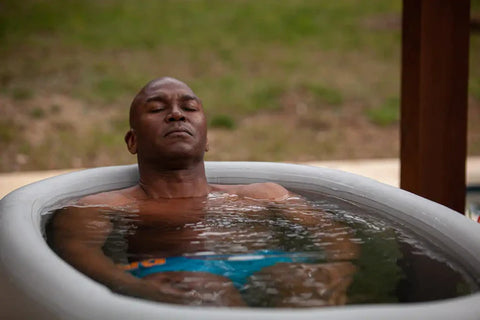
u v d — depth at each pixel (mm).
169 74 9000
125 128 6953
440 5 2518
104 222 1668
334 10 12086
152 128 1986
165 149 1969
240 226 1636
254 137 6859
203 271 1255
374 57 10062
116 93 8156
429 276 1247
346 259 1349
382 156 6172
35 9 11078
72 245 1437
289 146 6520
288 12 11922
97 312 918
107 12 11312
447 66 2553
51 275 1033
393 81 9070
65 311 950
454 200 2617
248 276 1229
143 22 11039
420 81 2533
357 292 1155
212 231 1581
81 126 6930
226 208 1858
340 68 9578
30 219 1423
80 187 2092
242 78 9062
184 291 1140
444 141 2582
